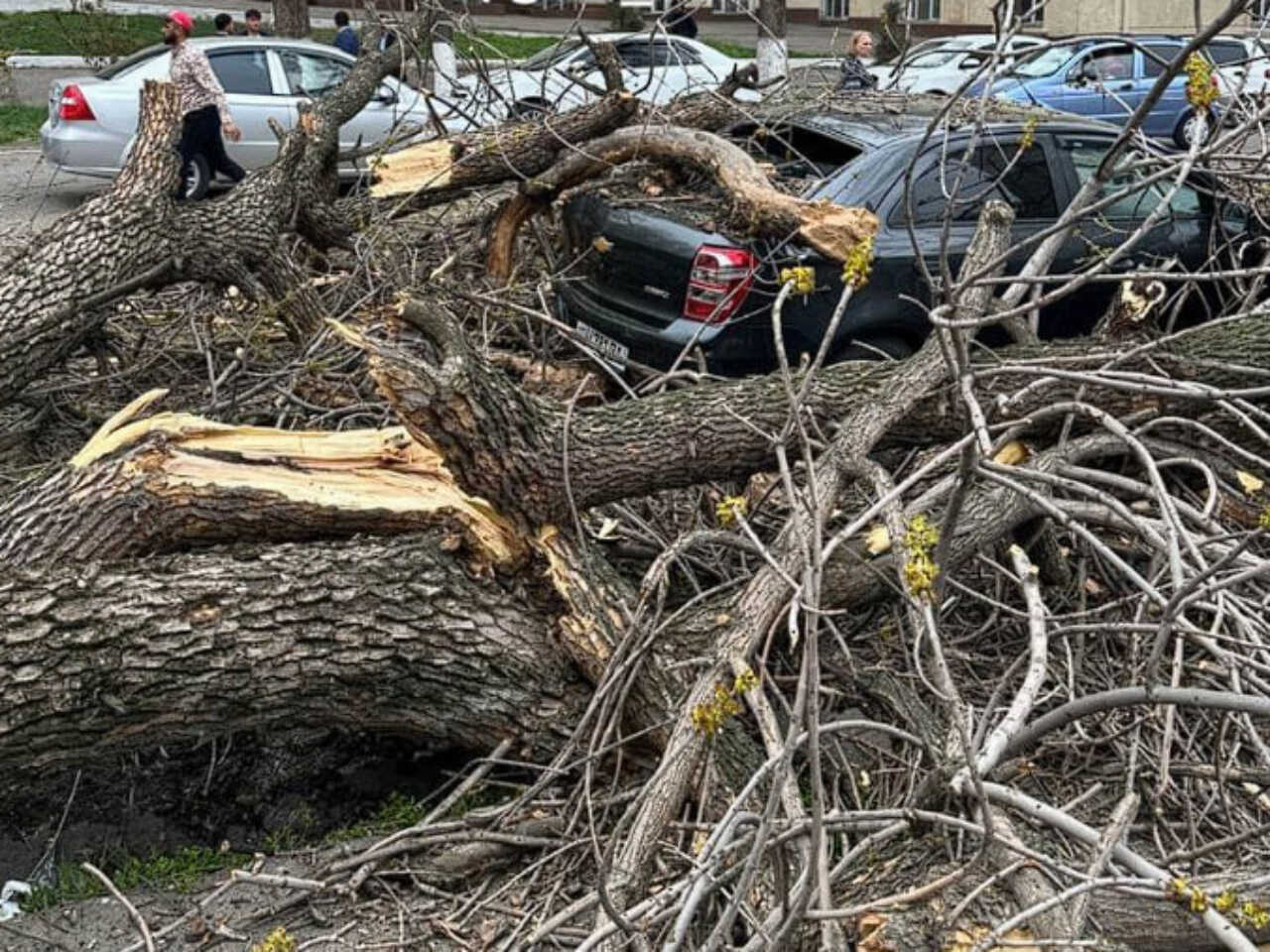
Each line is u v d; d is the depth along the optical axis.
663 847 3.37
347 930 3.55
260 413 5.67
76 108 12.05
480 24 23.06
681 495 4.93
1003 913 2.91
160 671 3.74
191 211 5.91
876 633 4.32
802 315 5.93
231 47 12.61
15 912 3.71
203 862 3.91
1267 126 6.10
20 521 3.97
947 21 22.73
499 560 4.08
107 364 6.16
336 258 7.50
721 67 14.14
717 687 2.74
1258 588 4.40
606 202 6.36
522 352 6.54
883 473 4.00
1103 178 3.54
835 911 2.70
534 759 4.05
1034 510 4.16
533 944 3.15
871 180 6.14
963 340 3.61
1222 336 4.86
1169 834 3.63
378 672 3.92
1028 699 3.14
